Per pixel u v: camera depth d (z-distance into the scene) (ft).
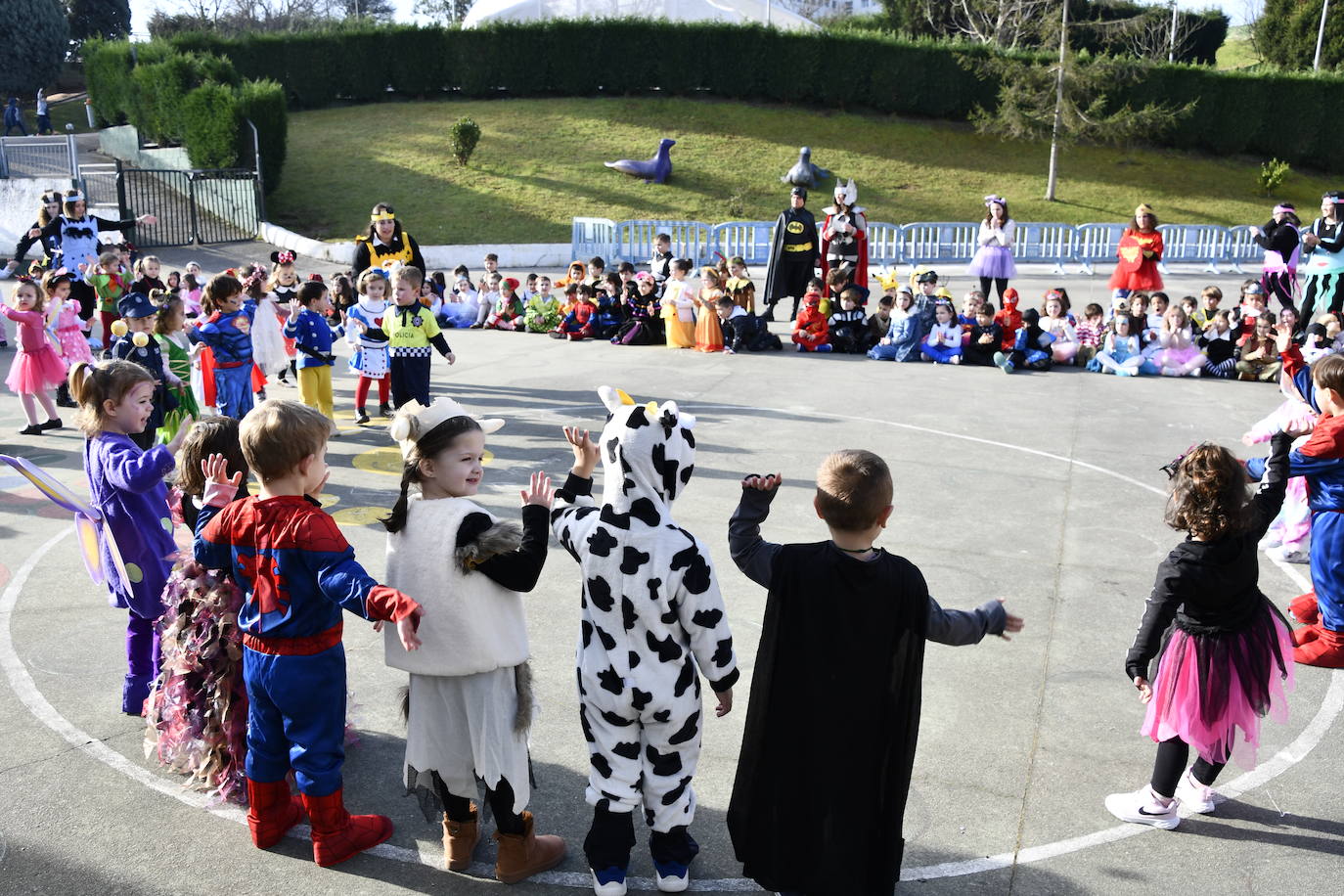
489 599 11.03
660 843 11.51
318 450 11.58
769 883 10.71
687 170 103.45
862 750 10.28
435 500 11.22
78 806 13.15
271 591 11.33
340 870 12.03
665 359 45.60
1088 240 85.30
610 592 10.56
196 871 11.95
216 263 74.33
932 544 22.86
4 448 29.94
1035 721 15.62
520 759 11.46
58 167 85.71
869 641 10.17
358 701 15.93
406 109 115.75
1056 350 44.45
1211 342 42.93
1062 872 12.16
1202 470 12.29
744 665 17.25
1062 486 27.25
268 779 12.17
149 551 14.64
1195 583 12.28
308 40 115.14
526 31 117.29
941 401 37.35
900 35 123.03
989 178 108.68
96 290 41.65
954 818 13.15
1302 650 17.66
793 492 26.30
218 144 86.53
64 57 138.92
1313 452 16.97
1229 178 114.62
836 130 115.65
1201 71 117.39
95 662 17.01
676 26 117.80
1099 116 108.58
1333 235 44.04
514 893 11.62
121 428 14.98
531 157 103.65
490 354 46.98
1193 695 12.58
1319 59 141.59
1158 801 13.00
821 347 47.80
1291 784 14.10
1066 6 106.11
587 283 52.47
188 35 111.45
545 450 29.94
